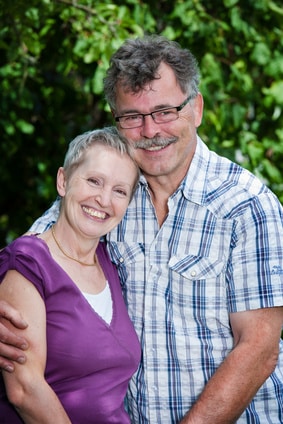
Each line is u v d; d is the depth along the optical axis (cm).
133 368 286
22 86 562
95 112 643
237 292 294
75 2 505
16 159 656
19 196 676
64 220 282
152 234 306
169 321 299
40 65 575
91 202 278
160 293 301
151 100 290
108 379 276
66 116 650
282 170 596
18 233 673
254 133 605
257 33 579
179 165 301
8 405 271
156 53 290
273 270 289
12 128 603
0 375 271
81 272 281
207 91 547
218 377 287
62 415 259
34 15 520
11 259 264
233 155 567
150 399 301
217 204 298
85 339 268
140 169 303
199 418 284
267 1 572
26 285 262
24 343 255
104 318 281
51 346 266
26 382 256
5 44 561
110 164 278
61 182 286
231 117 565
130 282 305
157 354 300
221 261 296
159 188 306
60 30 543
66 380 269
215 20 556
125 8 514
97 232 279
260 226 292
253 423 304
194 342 297
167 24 575
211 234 297
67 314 268
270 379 307
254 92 602
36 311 261
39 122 637
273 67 573
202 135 554
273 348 292
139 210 308
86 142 281
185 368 299
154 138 294
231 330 300
